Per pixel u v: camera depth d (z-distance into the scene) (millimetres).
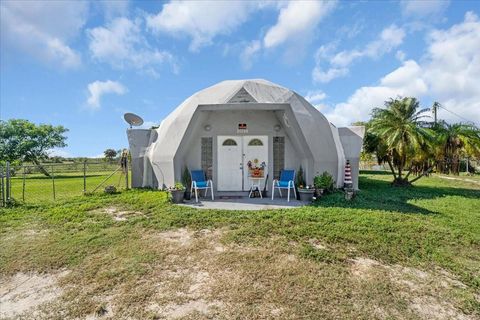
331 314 3455
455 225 7332
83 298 3814
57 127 39094
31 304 3729
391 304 3719
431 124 16000
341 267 4742
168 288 4039
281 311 3500
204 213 7883
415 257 5250
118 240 5914
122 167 12867
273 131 11555
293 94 11125
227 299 3752
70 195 12203
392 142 13961
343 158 12734
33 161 36500
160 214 7840
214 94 11195
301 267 4672
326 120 11695
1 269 4730
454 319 3479
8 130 34438
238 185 11602
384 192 13141
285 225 6797
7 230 6652
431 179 21172
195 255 5152
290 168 11562
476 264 5082
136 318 3377
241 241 5812
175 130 11008
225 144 11594
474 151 15078
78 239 5945
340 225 6762
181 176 11000
